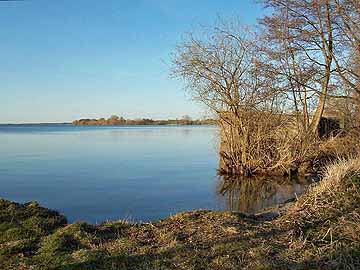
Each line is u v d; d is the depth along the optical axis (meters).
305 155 20.19
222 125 21.97
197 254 5.98
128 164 26.45
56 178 20.30
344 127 19.12
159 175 21.41
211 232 7.01
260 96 19.88
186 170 23.44
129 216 12.02
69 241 6.80
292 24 18.27
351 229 6.44
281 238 6.60
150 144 46.12
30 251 6.54
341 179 8.41
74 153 34.53
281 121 20.78
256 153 20.95
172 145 44.47
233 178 20.31
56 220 8.35
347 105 18.75
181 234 6.97
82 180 19.62
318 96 19.69
